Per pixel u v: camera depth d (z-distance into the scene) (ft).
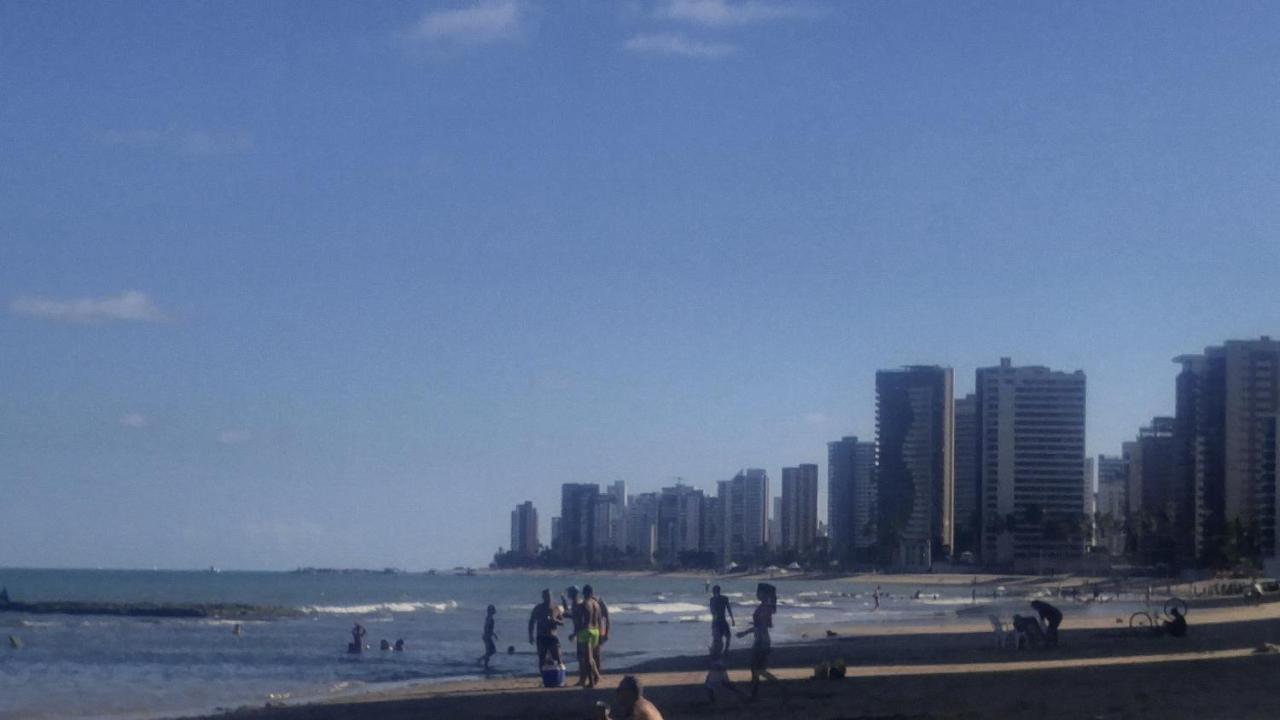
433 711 97.25
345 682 142.10
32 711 112.37
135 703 120.16
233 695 127.24
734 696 96.84
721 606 98.02
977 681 105.91
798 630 239.91
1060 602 420.77
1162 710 80.43
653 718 50.34
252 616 324.60
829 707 87.45
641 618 322.75
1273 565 557.33
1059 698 89.40
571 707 98.22
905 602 453.58
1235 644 161.58
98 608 335.47
